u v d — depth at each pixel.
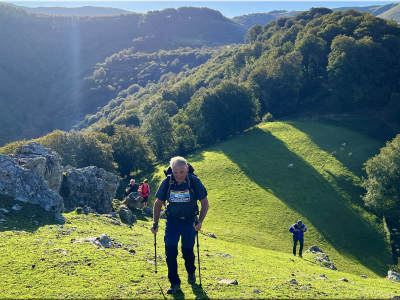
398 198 50.50
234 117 98.06
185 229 6.92
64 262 8.58
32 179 14.20
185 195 6.75
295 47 120.25
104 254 9.61
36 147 18.16
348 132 86.31
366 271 40.81
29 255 8.81
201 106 100.06
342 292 8.63
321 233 49.12
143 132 108.06
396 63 102.44
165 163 91.00
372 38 106.75
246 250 18.88
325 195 60.62
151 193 70.75
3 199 12.79
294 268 14.61
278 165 74.19
